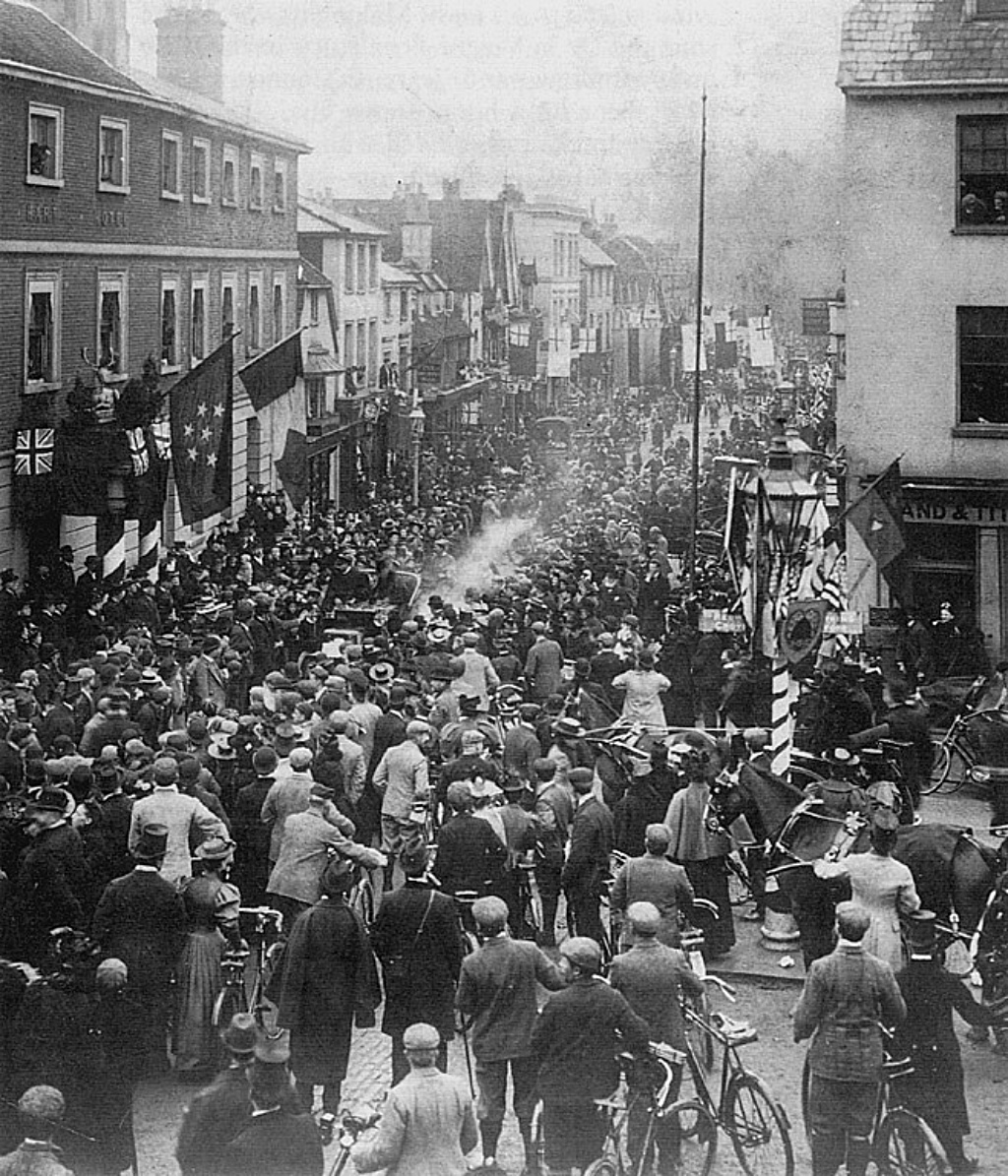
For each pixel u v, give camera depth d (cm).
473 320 8856
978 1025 1291
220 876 1336
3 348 3219
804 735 2169
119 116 3781
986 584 2995
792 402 6925
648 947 1120
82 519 3581
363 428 6156
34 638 2636
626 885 1302
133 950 1221
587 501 5206
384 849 1705
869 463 3062
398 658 2388
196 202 4375
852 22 3055
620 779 1850
